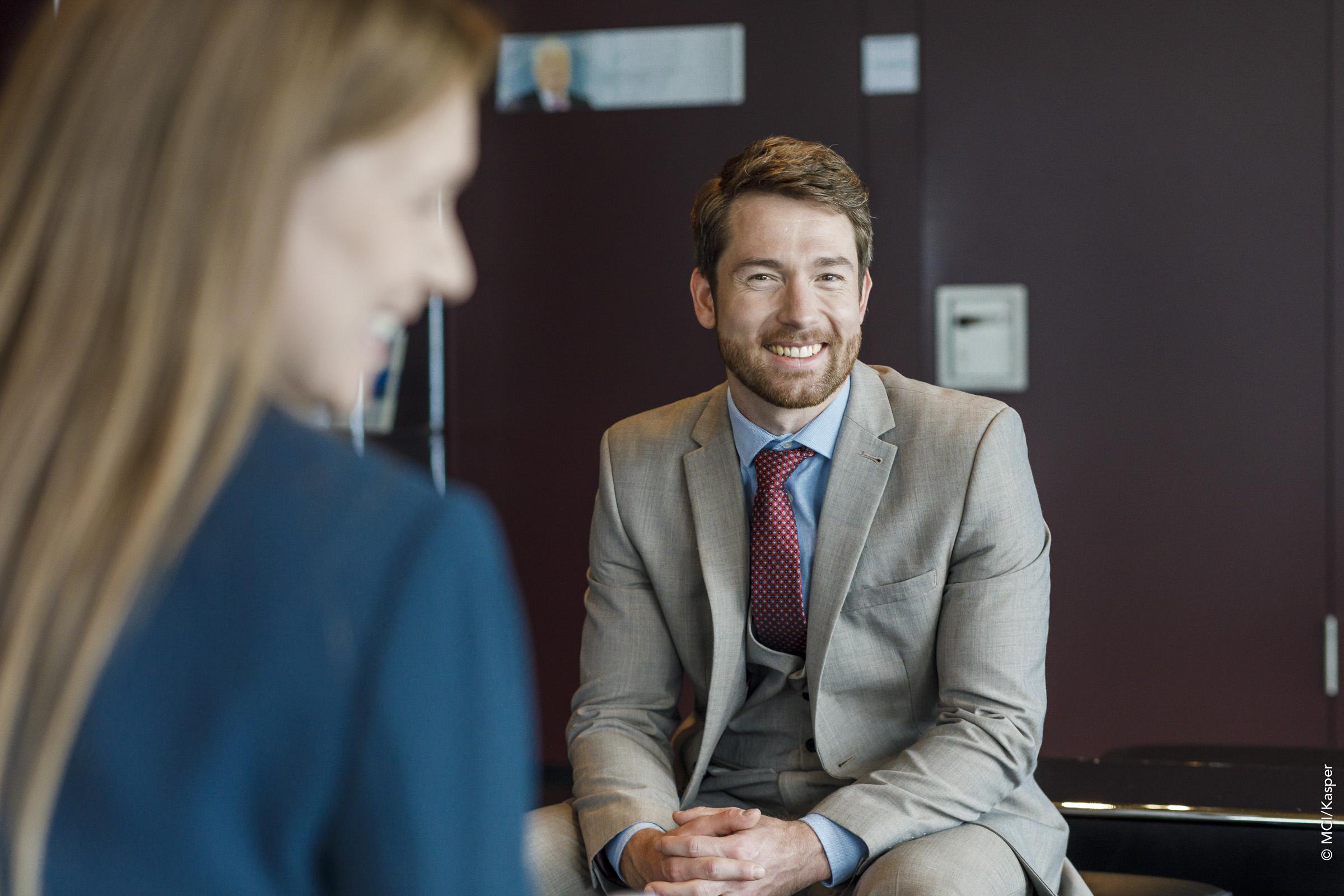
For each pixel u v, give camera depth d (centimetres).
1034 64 394
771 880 154
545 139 416
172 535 56
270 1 59
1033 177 396
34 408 56
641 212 413
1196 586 396
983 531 171
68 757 54
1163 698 399
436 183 63
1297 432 389
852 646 174
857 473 174
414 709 55
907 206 401
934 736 167
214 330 56
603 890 169
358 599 56
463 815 57
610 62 412
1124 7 390
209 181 57
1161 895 177
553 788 208
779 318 172
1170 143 390
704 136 409
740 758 185
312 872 57
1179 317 393
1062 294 398
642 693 188
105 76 58
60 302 57
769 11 404
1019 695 168
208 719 54
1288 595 392
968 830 163
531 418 421
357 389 65
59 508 55
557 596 422
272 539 56
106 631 54
